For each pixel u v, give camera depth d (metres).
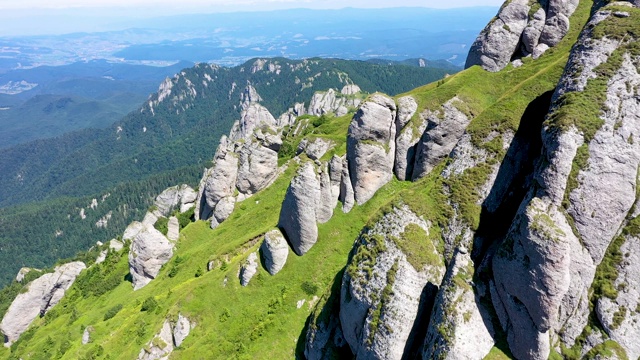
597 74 41.88
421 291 42.09
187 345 64.62
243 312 64.38
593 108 39.66
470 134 51.78
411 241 44.12
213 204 111.25
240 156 113.19
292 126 159.62
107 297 108.25
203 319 66.81
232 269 71.75
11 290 139.25
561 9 70.69
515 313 36.69
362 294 43.66
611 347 35.06
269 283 66.56
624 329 35.28
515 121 50.72
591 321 36.59
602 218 36.84
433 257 43.84
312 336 51.75
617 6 47.19
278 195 98.38
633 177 37.09
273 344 57.50
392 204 48.06
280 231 70.00
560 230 34.50
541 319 35.03
